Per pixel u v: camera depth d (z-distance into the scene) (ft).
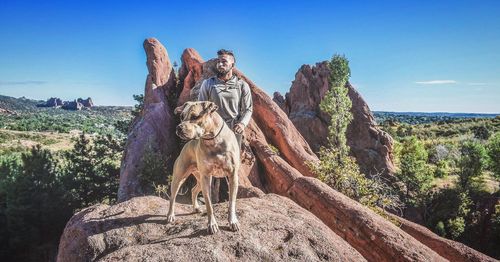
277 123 81.10
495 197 100.63
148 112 85.46
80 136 106.42
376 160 123.13
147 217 17.42
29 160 86.07
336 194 35.12
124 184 71.46
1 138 341.82
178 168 15.81
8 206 77.00
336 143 114.32
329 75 133.39
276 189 65.41
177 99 98.22
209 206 14.12
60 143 354.54
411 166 111.04
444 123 344.49
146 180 71.36
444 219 100.89
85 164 102.78
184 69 104.22
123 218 17.46
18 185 79.05
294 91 147.33
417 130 307.37
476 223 95.14
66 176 94.12
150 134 79.82
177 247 13.08
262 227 14.88
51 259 76.07
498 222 88.02
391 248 24.95
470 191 115.65
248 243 13.42
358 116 130.52
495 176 119.24
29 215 77.92
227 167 13.64
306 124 133.39
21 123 569.64
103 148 108.99
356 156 125.08
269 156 69.26
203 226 15.33
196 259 12.37
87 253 15.28
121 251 13.20
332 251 13.73
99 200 101.04
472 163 116.16
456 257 36.88
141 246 13.51
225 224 15.29
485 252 87.97
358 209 30.94
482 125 290.56
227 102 17.79
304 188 38.11
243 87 18.11
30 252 78.79
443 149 175.83
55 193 83.87
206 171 13.75
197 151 13.91
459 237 93.91
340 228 30.48
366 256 26.81
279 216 16.44
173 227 15.94
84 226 17.03
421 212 107.55
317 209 34.60
